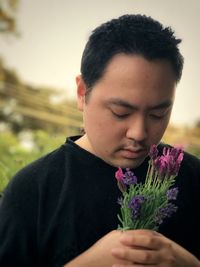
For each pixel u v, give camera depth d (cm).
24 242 157
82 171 161
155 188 147
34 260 160
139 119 140
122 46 139
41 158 168
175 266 145
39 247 159
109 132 143
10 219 158
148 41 138
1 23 819
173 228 165
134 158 145
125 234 144
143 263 142
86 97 147
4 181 272
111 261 145
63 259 157
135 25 143
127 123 141
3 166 307
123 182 146
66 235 157
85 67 147
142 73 137
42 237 158
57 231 158
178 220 166
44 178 162
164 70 139
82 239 157
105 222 158
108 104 140
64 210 158
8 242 156
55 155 166
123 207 148
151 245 142
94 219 158
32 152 375
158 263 143
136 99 137
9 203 160
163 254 143
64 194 159
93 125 145
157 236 146
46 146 382
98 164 161
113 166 161
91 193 159
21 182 162
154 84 137
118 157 146
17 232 157
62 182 161
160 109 140
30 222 158
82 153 163
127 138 142
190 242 169
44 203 160
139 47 137
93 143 148
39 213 159
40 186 161
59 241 158
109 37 142
